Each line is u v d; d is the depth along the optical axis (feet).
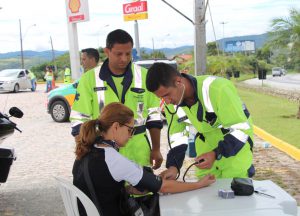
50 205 19.12
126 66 11.98
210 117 10.62
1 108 63.00
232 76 138.00
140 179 9.05
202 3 35.50
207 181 9.52
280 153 27.45
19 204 19.40
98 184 9.08
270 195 8.58
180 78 10.23
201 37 35.96
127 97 11.95
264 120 40.73
